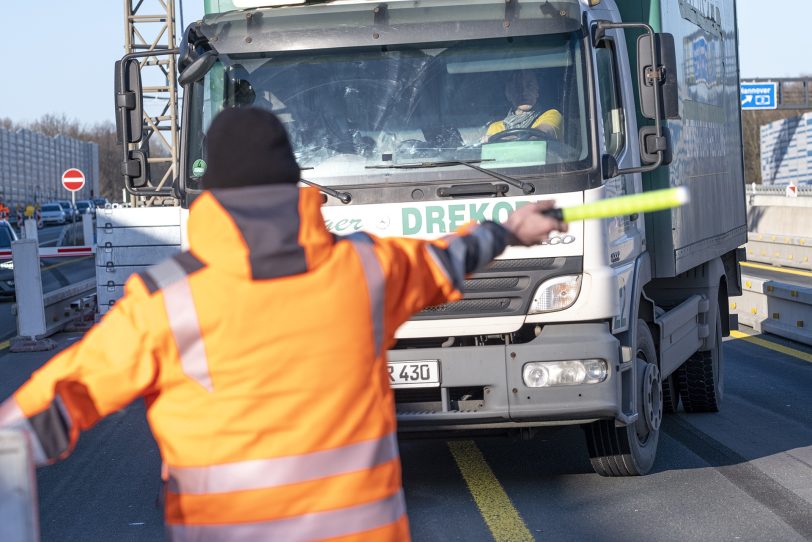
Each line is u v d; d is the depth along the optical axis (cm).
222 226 309
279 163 320
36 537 291
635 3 968
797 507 811
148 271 313
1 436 286
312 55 803
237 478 307
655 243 978
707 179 1188
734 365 1536
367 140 786
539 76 790
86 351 305
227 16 808
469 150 780
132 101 827
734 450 1008
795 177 9462
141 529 810
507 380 763
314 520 309
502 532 761
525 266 764
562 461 973
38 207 9662
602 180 779
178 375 308
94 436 1159
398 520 325
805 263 3128
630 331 846
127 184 834
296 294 310
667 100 802
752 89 7769
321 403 311
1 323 2475
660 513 801
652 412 922
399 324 333
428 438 824
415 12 798
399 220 770
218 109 811
